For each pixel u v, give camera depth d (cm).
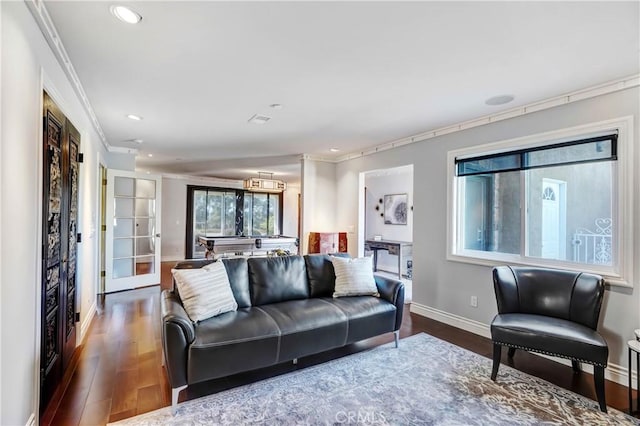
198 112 335
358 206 535
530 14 170
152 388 235
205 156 587
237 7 165
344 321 280
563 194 301
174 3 162
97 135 407
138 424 195
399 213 728
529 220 327
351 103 306
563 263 295
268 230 1030
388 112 332
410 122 367
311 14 171
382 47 205
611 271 264
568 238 298
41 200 188
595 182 280
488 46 203
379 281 340
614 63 225
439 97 290
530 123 310
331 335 272
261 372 262
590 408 217
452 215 382
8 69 141
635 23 177
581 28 183
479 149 353
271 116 347
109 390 232
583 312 254
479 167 360
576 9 165
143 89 275
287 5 163
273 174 826
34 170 177
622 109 252
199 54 215
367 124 375
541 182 318
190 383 212
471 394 232
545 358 292
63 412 205
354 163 541
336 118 353
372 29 185
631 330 248
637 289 245
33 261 178
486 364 279
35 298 182
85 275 341
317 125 380
